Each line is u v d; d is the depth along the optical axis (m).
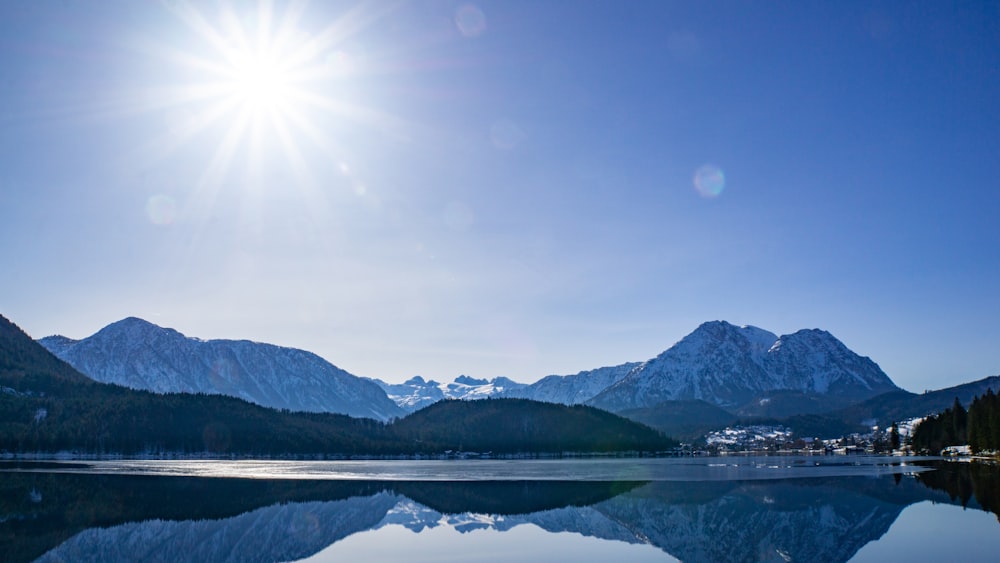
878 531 77.44
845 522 85.44
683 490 131.75
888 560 61.00
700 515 95.12
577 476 181.38
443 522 89.88
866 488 126.50
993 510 92.38
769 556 66.31
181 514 97.56
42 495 118.94
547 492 131.12
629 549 69.94
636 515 95.88
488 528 84.56
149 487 136.50
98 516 94.94
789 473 179.75
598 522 89.44
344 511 101.38
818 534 77.75
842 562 61.41
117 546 73.88
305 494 126.06
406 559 64.81
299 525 87.62
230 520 91.75
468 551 68.75
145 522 89.75
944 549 65.50
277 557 67.56
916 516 88.00
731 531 80.88
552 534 79.69
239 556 68.69
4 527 85.19
